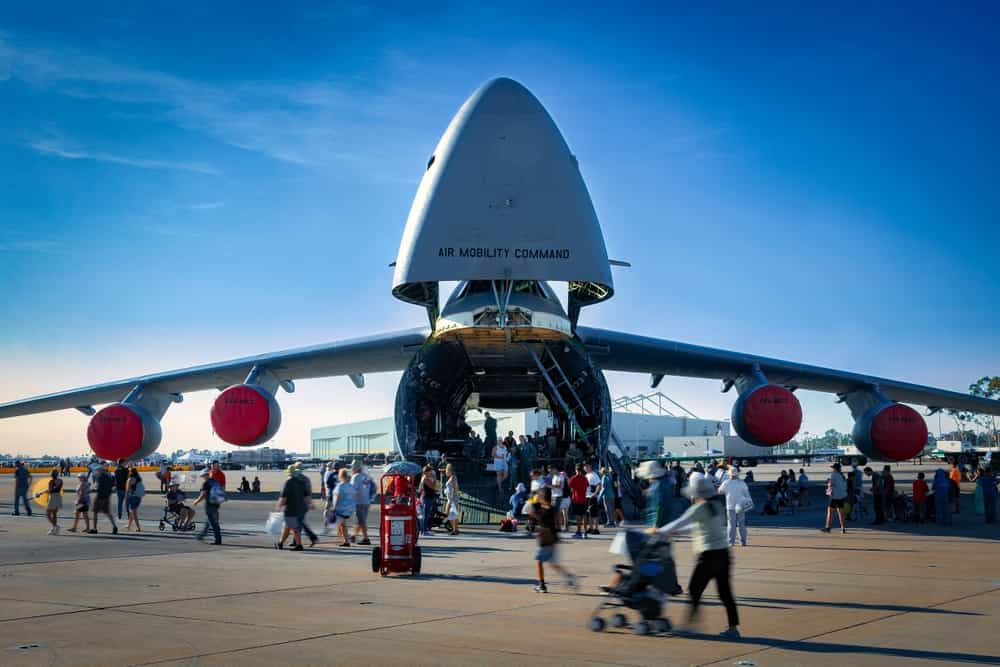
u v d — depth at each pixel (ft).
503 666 18.69
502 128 51.75
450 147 52.19
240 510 77.51
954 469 74.54
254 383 73.05
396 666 18.57
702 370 78.79
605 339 71.26
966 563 37.81
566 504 55.77
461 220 51.57
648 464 29.63
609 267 54.54
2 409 82.89
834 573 34.32
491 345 63.16
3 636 21.65
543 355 65.98
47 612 25.23
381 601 27.55
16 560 39.45
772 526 60.59
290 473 45.16
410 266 51.80
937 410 88.48
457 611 25.71
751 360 75.92
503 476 61.87
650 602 22.18
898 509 64.90
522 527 58.18
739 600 27.71
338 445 371.15
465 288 60.70
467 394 80.02
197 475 226.38
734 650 20.47
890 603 27.02
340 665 18.62
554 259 51.55
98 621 23.77
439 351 63.10
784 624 23.63
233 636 21.72
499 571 35.50
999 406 84.58
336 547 46.47
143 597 28.19
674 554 40.91
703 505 22.39
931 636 21.90
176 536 53.01
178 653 19.70
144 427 75.41
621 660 19.34
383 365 79.56
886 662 19.16
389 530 33.65
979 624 23.49
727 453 187.21
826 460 288.10
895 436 73.56
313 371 79.97
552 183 51.72
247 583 31.78
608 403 63.52
